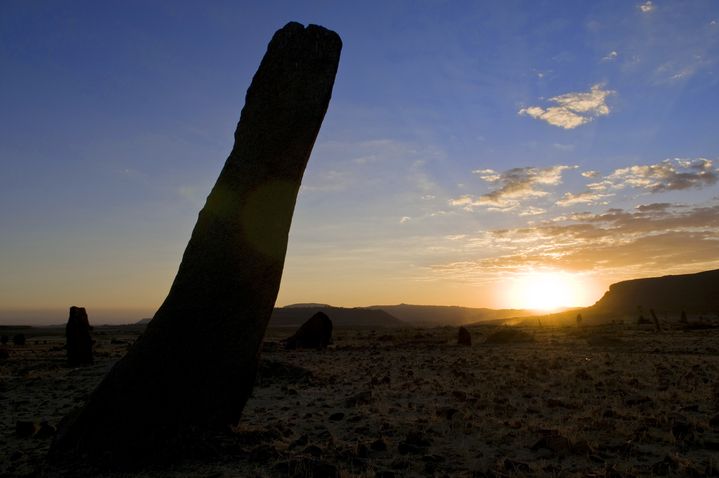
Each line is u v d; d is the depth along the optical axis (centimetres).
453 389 1309
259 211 755
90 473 650
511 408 1010
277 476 624
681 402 1058
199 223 758
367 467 652
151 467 666
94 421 700
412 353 2797
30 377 1822
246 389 764
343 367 2095
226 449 702
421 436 783
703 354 2320
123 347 3853
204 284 734
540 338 3994
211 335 730
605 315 13488
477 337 4856
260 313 759
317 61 786
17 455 736
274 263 763
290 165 767
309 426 927
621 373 1567
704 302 14038
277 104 770
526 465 643
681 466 625
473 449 748
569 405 1043
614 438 776
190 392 720
